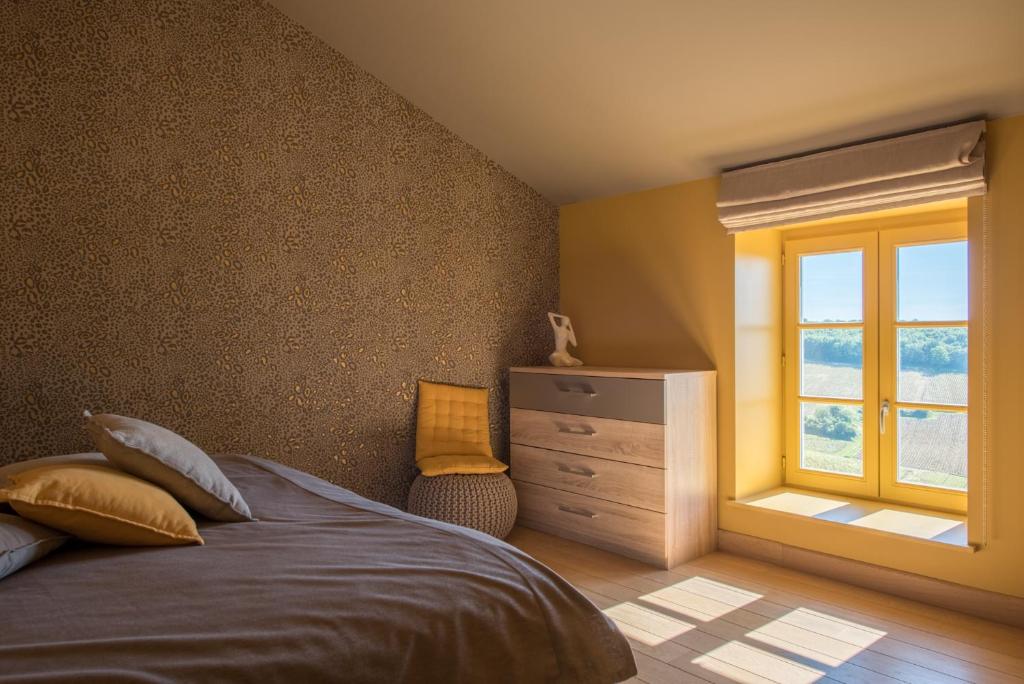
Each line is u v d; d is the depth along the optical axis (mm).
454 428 3625
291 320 3158
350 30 3129
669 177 3621
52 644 1135
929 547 2746
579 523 3562
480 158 3896
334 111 3293
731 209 3334
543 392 3721
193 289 2871
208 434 2912
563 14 2678
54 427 2541
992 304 2576
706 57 2695
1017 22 2176
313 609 1335
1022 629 2514
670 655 2338
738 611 2697
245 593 1390
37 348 2506
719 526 3488
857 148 2895
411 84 3430
